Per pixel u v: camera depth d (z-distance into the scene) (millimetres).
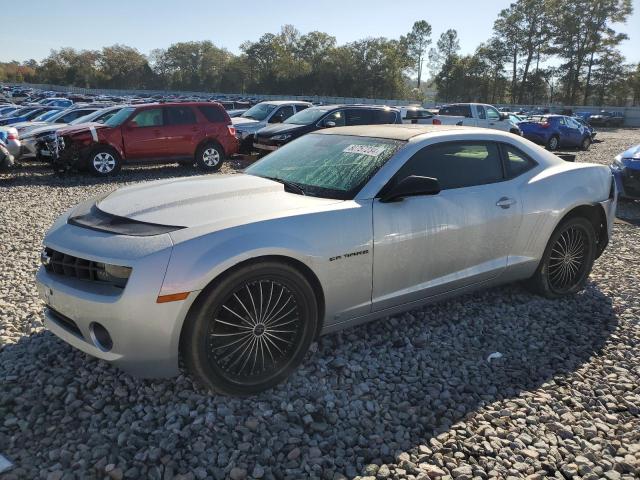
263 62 110562
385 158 3518
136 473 2318
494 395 3062
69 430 2607
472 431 2732
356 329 3812
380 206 3287
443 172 3705
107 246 2674
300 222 2959
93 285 2695
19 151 12688
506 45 86562
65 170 12047
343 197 3309
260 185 3428
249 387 2875
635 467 2482
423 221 3441
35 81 126750
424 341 3680
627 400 3051
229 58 124812
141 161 12398
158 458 2420
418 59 108812
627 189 8453
